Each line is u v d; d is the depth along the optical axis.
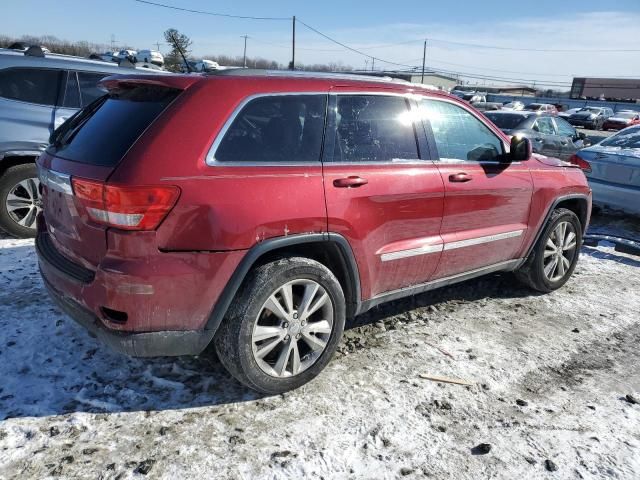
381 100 3.51
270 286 2.90
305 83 3.15
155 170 2.58
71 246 2.91
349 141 3.29
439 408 3.08
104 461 2.51
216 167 2.73
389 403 3.09
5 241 5.39
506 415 3.06
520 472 2.62
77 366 3.25
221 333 2.88
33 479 2.38
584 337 4.12
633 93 75.88
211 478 2.45
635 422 3.07
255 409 2.97
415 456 2.68
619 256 6.37
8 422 2.72
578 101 56.50
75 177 2.72
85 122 3.16
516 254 4.55
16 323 3.69
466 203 3.89
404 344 3.81
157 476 2.44
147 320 2.66
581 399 3.27
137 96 2.99
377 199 3.30
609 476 2.62
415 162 3.60
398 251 3.51
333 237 3.11
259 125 2.94
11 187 5.36
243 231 2.75
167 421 2.82
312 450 2.67
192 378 3.22
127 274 2.56
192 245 2.65
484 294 4.89
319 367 3.23
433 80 72.12
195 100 2.77
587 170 7.34
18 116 5.37
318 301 3.14
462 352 3.74
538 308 4.64
